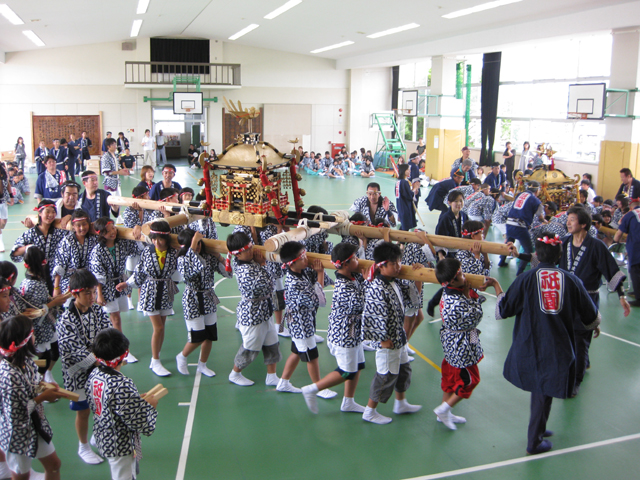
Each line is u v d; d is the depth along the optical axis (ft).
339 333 15.58
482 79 65.26
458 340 14.93
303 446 15.03
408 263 20.02
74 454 14.56
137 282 19.03
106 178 38.17
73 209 21.63
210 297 18.43
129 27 69.72
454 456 14.60
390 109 95.61
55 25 57.98
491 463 14.28
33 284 16.29
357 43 74.54
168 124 101.35
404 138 92.32
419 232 17.28
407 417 16.60
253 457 14.49
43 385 11.32
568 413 16.87
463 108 71.36
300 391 18.12
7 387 10.86
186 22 71.92
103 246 18.51
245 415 16.60
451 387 15.57
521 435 15.65
